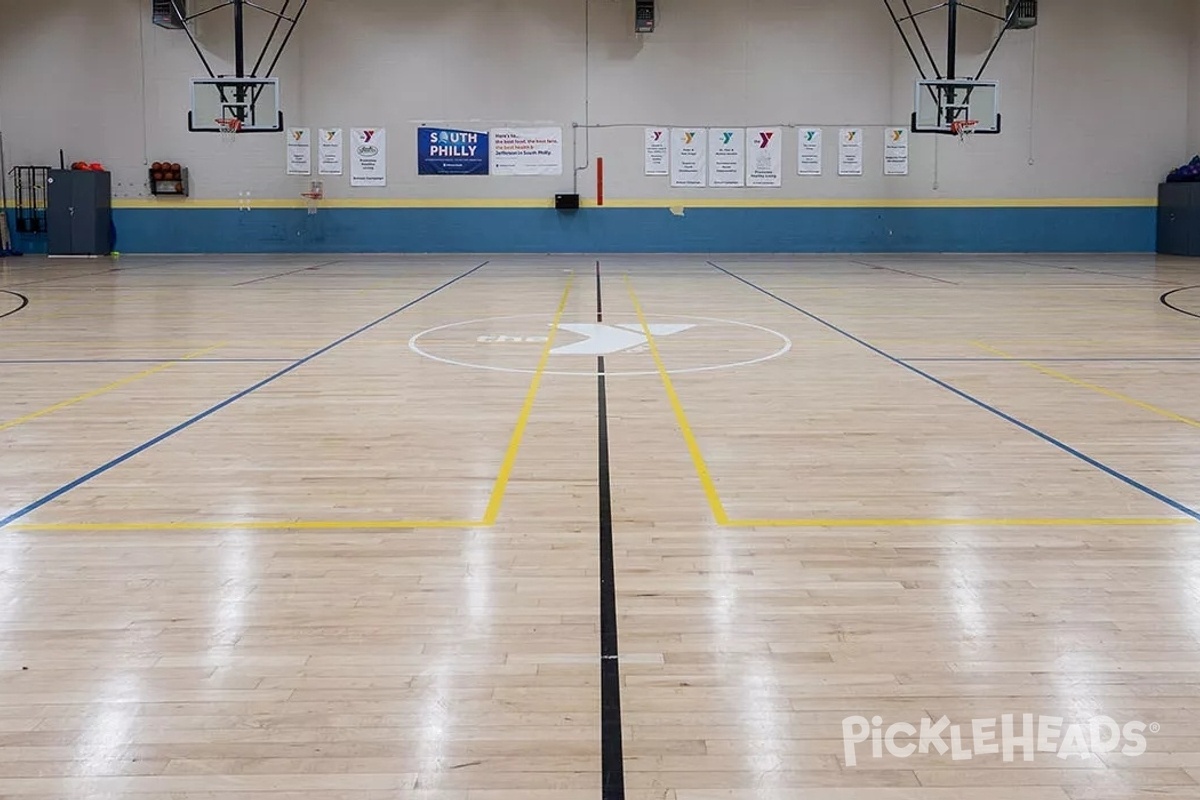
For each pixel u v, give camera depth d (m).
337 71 17.81
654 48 17.81
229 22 17.55
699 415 5.16
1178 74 17.91
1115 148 18.05
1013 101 17.94
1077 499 3.72
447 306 10.05
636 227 18.20
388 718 2.15
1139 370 6.45
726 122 17.97
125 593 2.85
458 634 2.58
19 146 17.77
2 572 3.01
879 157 18.03
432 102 17.91
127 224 18.03
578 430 4.83
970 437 4.69
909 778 1.92
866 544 3.24
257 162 17.98
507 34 17.78
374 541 3.28
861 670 2.37
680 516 3.53
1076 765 1.96
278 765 1.97
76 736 2.08
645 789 1.89
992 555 3.14
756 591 2.85
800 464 4.21
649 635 2.56
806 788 1.89
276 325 8.67
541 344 7.55
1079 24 17.80
